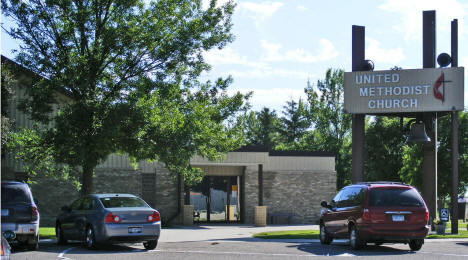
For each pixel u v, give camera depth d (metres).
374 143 49.41
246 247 17.08
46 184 32.44
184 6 22.97
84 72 21.31
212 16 23.06
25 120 28.03
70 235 17.55
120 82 22.48
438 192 42.09
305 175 37.97
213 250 15.91
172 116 21.98
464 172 41.50
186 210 34.28
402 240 16.39
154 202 35.09
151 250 15.96
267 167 37.59
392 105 25.47
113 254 14.59
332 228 18.02
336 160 59.47
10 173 28.92
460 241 20.56
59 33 22.33
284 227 31.92
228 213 37.16
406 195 16.17
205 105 23.39
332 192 38.09
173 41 22.28
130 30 21.48
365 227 15.88
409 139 25.17
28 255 14.27
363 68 26.20
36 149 23.06
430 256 14.12
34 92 21.45
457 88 25.09
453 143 25.16
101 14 22.19
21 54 21.56
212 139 23.25
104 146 20.66
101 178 33.97
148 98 22.03
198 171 26.14
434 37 25.81
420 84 25.30
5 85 22.66
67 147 21.17
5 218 15.19
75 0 21.83
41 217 32.25
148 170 35.12
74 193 32.97
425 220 16.06
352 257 13.70
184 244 18.56
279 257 13.70
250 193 37.09
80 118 20.95
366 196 16.09
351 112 25.81
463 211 43.31
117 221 15.58
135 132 21.20
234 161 33.91
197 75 23.61
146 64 22.58
